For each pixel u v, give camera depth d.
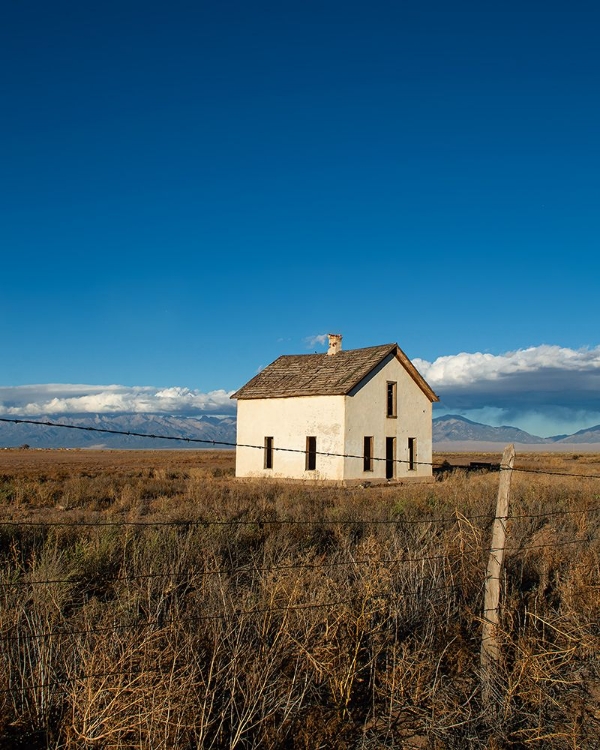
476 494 18.88
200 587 7.76
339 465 33.50
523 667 6.01
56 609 6.77
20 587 7.34
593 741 5.46
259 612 6.47
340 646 6.14
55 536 10.55
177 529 11.70
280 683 5.59
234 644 5.99
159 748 4.61
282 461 36.22
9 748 4.80
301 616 6.39
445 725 5.52
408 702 5.96
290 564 8.21
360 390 34.81
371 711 5.80
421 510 16.73
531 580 9.30
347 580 7.37
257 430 37.62
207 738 5.04
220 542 10.66
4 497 20.67
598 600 7.81
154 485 27.89
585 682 6.35
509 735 5.56
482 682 6.01
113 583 8.11
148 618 6.27
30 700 5.23
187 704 4.87
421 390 38.41
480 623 7.45
